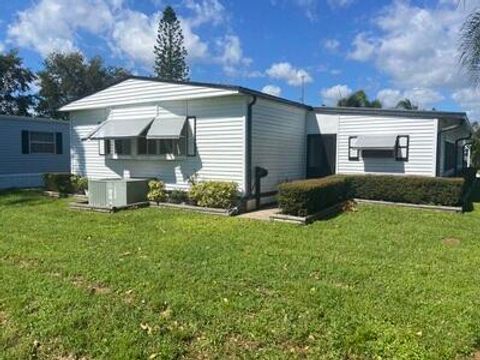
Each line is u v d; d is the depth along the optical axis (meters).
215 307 4.76
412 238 8.39
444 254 7.17
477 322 4.34
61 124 22.97
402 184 13.05
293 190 10.30
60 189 16.23
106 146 15.79
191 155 13.48
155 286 5.45
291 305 4.81
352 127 15.28
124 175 15.38
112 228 9.38
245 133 12.31
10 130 20.61
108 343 3.99
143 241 8.05
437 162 14.02
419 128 14.07
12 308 4.77
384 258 6.89
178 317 4.53
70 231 9.03
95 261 6.62
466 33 5.68
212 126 12.98
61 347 3.96
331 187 12.00
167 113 13.95
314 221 10.27
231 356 3.78
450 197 12.23
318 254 7.09
